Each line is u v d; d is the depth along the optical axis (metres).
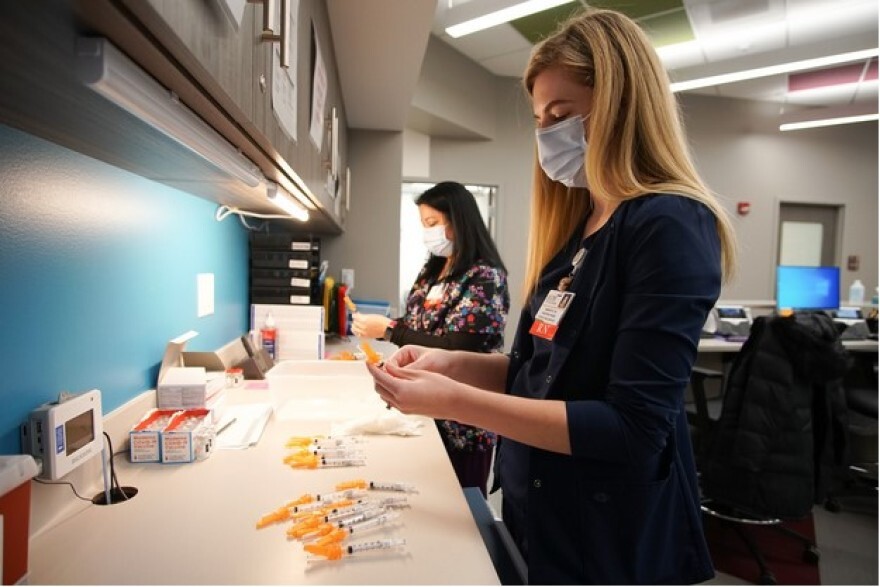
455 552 0.65
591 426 0.66
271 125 0.76
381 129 3.31
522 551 0.84
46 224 0.74
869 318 3.73
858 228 5.77
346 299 2.23
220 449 0.99
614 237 0.75
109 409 0.94
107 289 0.93
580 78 0.79
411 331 1.72
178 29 0.39
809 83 4.78
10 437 0.67
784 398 1.99
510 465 0.90
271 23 0.60
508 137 4.86
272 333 1.92
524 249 4.92
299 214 1.71
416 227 5.09
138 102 0.44
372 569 0.61
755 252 5.50
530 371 0.88
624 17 0.79
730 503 2.08
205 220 1.52
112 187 0.94
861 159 5.73
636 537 0.74
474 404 0.71
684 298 0.65
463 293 1.62
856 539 2.42
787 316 2.05
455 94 4.26
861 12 3.45
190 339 1.37
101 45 0.38
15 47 0.40
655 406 0.64
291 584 0.57
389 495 0.81
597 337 0.75
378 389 0.77
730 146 5.36
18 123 0.62
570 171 0.87
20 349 0.69
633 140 0.76
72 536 0.67
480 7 2.65
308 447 1.00
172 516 0.72
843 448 2.22
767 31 3.74
